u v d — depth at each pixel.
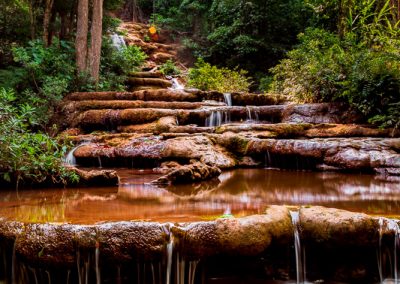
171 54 18.41
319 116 7.24
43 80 9.21
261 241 2.71
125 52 13.98
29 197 3.89
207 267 2.70
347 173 5.45
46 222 2.79
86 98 8.99
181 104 8.28
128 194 4.05
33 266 2.64
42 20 11.83
